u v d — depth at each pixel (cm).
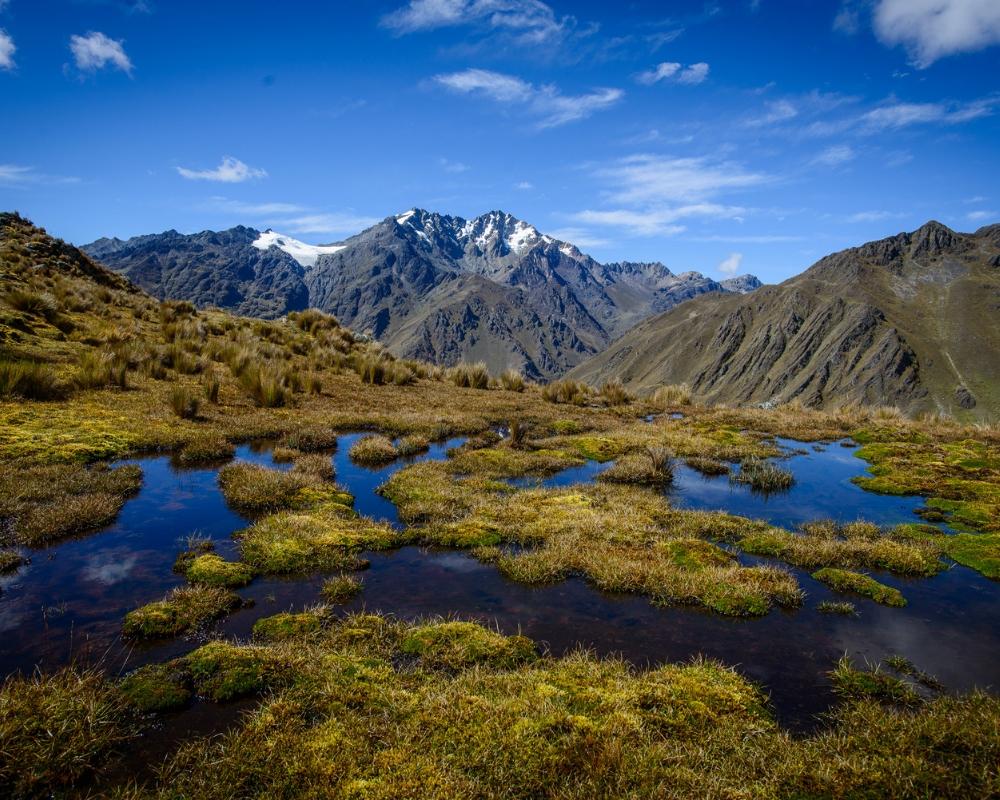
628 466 1565
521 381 3219
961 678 693
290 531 1037
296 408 2125
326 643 700
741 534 1150
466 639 717
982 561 1034
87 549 953
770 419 2553
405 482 1393
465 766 496
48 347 2145
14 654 657
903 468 1670
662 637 772
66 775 485
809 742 546
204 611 763
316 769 484
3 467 1212
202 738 536
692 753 519
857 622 829
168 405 1856
